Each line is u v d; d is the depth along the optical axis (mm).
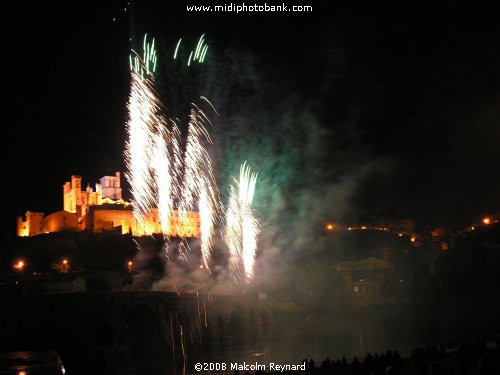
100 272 147625
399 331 116250
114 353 85312
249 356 90062
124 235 190125
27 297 77812
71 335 81875
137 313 97500
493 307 149375
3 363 90938
